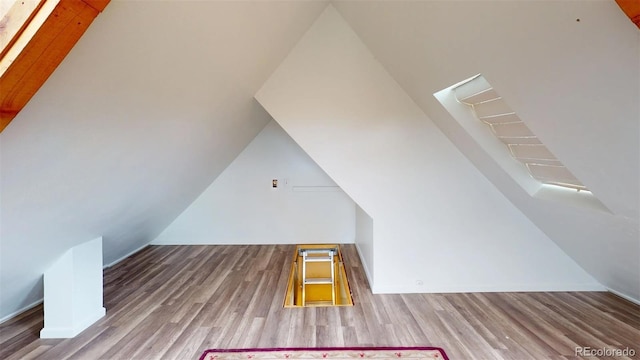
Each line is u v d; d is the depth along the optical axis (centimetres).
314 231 482
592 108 134
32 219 166
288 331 240
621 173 155
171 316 263
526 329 242
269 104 301
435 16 169
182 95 190
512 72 154
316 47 297
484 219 307
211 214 479
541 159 219
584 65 120
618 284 287
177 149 251
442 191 307
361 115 303
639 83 110
